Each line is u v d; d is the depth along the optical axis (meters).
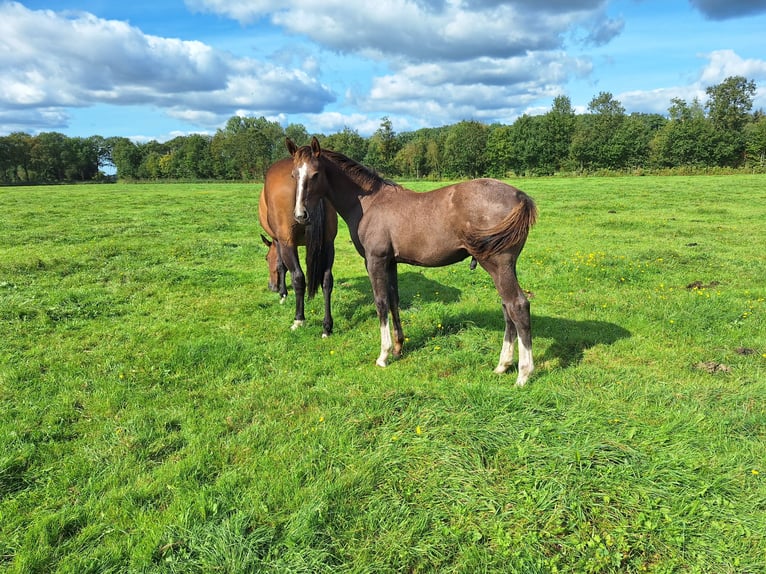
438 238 3.95
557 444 2.94
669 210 16.47
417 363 4.58
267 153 71.69
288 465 2.96
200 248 11.02
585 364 4.40
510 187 3.78
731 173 47.59
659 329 5.21
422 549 2.29
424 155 65.25
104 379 4.23
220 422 3.54
